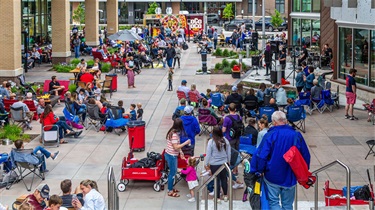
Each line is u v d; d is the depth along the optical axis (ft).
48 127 67.67
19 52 106.52
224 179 47.42
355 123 79.20
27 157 53.72
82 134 74.02
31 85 104.01
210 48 176.76
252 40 167.32
